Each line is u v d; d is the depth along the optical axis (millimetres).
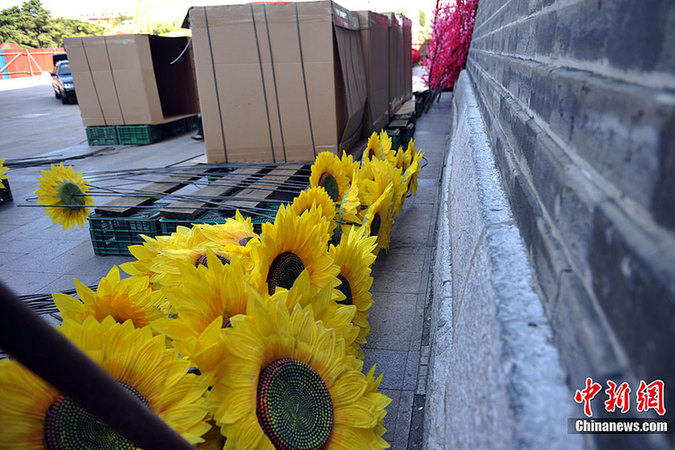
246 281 1594
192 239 2064
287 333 1492
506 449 733
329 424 1521
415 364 2578
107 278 1690
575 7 993
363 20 6199
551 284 879
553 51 1203
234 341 1360
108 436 1242
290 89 4641
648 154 561
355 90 5316
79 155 8711
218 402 1355
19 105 19297
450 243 2635
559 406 722
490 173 1924
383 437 2082
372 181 3564
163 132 10641
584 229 748
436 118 11969
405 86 10891
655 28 586
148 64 9414
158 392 1324
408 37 11609
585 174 794
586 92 818
